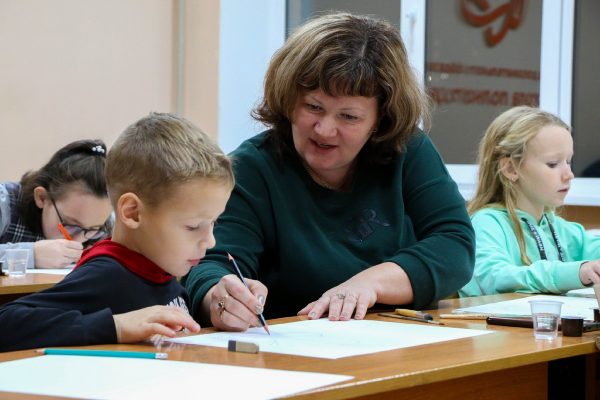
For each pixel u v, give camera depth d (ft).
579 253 10.34
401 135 6.98
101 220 10.89
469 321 6.06
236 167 6.91
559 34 13.62
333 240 6.95
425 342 4.99
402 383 3.98
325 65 6.30
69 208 10.71
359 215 7.05
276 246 6.93
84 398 3.47
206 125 16.37
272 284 6.93
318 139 6.53
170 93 16.25
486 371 4.43
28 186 10.93
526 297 7.91
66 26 15.15
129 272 5.42
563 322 5.37
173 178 5.25
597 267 8.25
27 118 14.82
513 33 14.20
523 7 14.07
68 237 10.68
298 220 6.90
